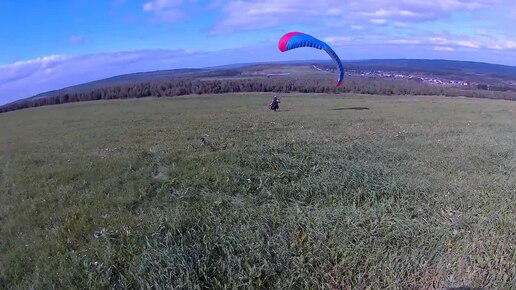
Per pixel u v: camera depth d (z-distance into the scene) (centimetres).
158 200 928
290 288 593
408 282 606
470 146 1543
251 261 645
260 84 6438
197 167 1198
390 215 819
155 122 2653
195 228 766
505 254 654
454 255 665
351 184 985
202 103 4512
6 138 2367
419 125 2270
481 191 970
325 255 664
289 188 973
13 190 1042
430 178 1083
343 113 3066
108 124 2669
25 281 612
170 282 594
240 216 816
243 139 1741
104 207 884
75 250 702
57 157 1458
